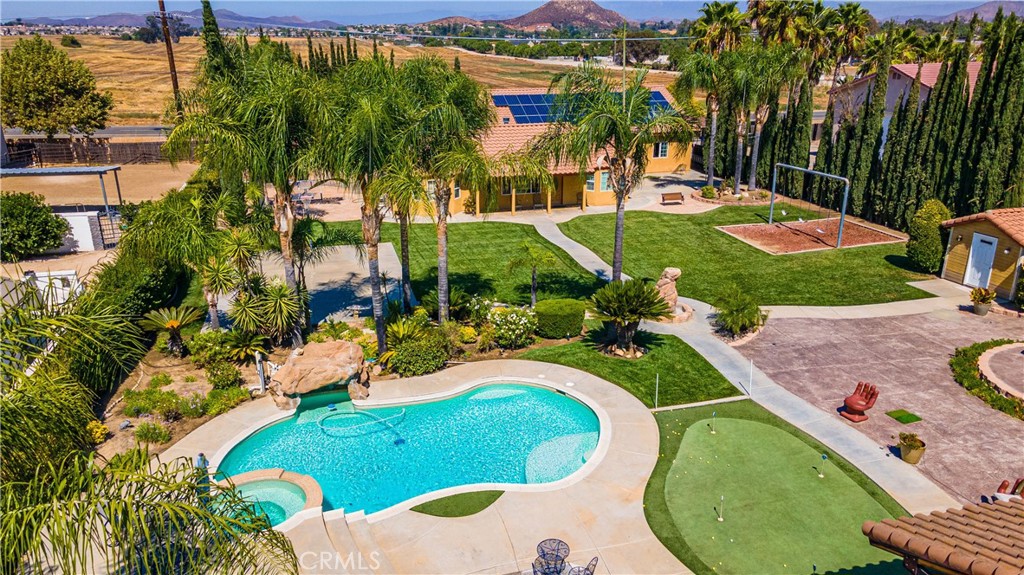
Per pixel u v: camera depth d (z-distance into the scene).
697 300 25.47
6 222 27.73
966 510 9.77
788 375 19.34
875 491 14.11
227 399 17.77
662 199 39.56
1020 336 21.58
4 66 47.38
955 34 59.34
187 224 19.55
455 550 12.45
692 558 12.26
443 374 19.66
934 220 27.05
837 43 59.22
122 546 7.29
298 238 21.05
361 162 17.48
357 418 17.61
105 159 52.56
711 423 16.91
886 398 17.92
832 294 25.67
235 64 28.27
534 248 23.22
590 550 12.48
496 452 16.12
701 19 48.44
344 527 12.76
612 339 21.52
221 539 7.85
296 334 20.83
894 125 33.09
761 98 37.94
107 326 9.28
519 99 43.78
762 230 34.12
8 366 7.87
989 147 28.00
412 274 28.39
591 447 16.36
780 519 13.32
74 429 8.45
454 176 19.62
